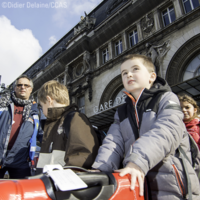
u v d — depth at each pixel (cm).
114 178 69
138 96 118
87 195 64
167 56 947
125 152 117
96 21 1689
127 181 70
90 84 1357
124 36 1259
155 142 82
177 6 996
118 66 1215
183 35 916
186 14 910
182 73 893
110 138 117
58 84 155
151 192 97
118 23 1293
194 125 223
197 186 101
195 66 868
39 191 52
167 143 83
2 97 266
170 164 95
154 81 138
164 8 1100
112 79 1213
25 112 271
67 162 93
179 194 91
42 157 122
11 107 264
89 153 99
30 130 266
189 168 102
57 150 114
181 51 912
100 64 1383
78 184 56
